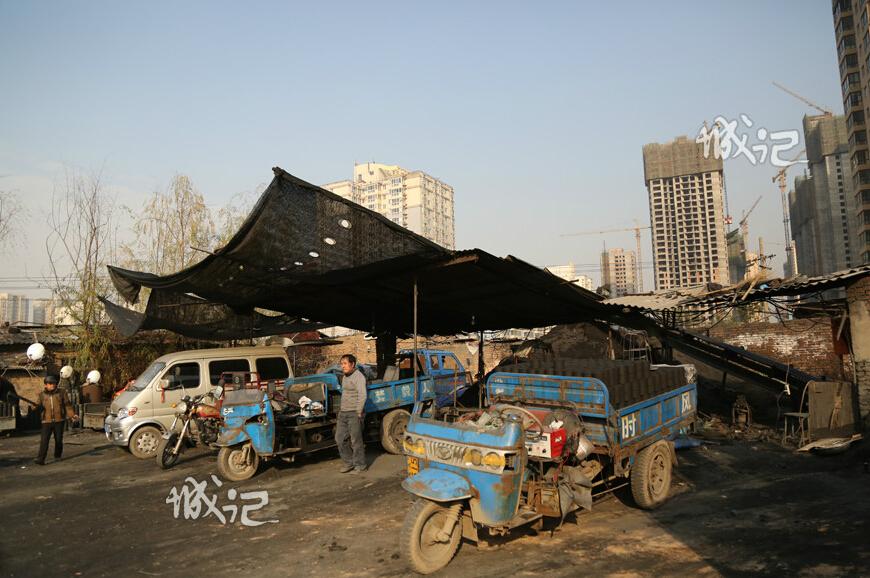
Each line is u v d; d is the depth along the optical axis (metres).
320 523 6.89
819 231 113.88
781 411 13.74
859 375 10.52
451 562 5.52
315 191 8.54
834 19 88.38
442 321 16.50
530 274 10.48
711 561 5.30
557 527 6.11
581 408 6.85
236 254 10.16
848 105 83.69
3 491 9.14
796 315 13.13
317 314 16.00
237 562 5.77
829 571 4.96
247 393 9.54
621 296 14.41
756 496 7.43
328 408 10.56
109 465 11.02
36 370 18.41
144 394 11.73
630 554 5.55
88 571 5.68
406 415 11.45
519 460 5.63
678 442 10.23
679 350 15.81
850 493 7.38
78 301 18.02
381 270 10.70
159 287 12.28
